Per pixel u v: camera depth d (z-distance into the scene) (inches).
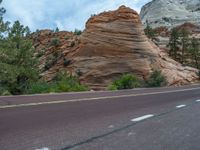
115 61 2143.2
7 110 377.1
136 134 227.3
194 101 546.6
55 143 194.5
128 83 1414.9
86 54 2234.3
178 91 926.4
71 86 1101.1
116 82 1446.9
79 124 271.9
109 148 181.9
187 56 3757.4
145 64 2130.9
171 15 6510.8
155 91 925.2
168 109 408.5
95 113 354.9
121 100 564.7
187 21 6146.7
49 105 444.8
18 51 1553.9
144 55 2182.6
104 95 693.3
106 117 320.5
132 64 2126.0
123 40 2192.4
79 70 2160.4
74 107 422.0
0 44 1476.4
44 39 3260.3
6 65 1414.9
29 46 1614.2
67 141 200.5
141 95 723.4
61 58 2440.9
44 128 250.1
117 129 247.8
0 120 293.0
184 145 193.5
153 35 4264.3
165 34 5088.6
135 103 502.9
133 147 185.5
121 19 2250.2
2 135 220.1
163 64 2256.4
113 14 2289.6
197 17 6245.1
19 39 1594.5
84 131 237.6
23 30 1614.2
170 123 282.7
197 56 3641.7
